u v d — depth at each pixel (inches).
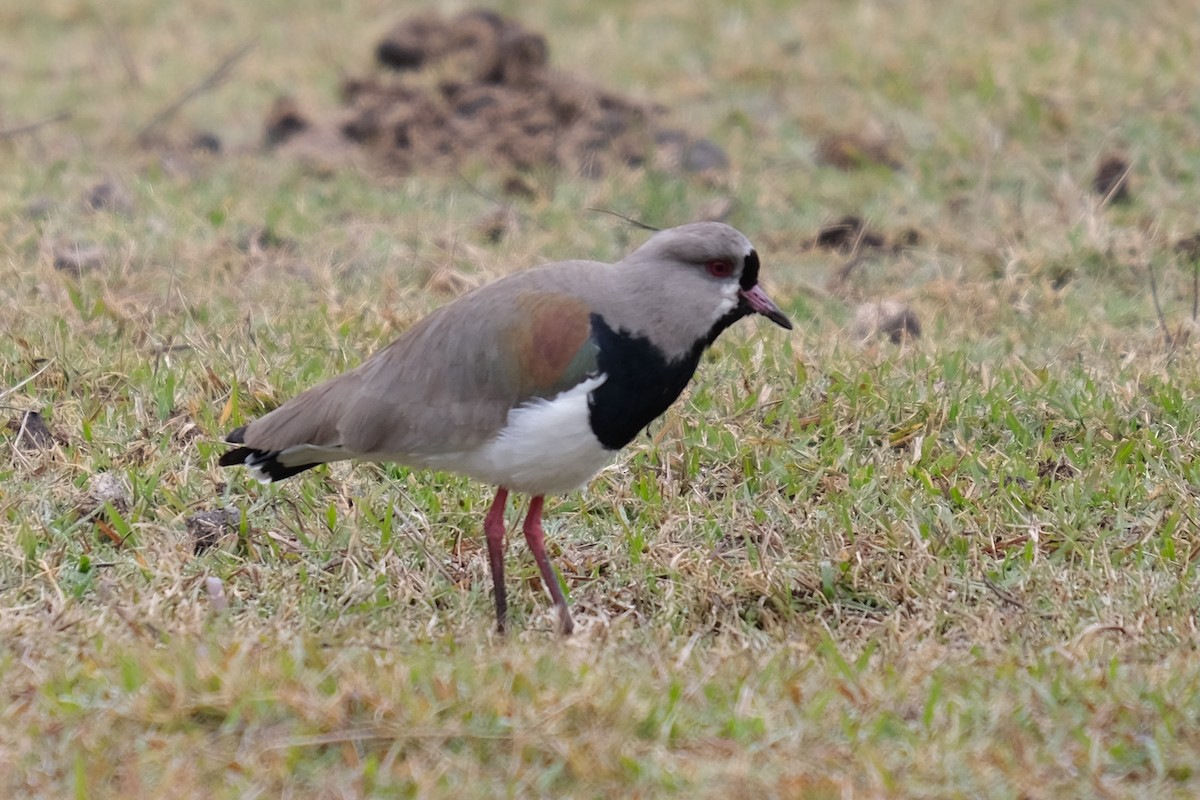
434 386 383.9
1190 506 446.3
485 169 750.5
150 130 805.9
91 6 1029.8
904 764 323.0
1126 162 700.7
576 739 323.3
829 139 757.3
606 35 945.5
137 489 450.0
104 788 309.9
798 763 322.0
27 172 732.0
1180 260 635.5
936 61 854.5
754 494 463.5
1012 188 713.6
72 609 390.0
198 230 669.3
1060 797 315.0
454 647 374.3
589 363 378.3
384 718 328.5
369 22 996.6
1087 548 431.5
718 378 524.4
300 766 318.0
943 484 462.3
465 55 854.5
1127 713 340.2
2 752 319.6
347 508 449.1
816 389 515.5
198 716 333.1
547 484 391.5
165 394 500.7
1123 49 835.4
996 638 389.4
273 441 397.7
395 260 641.6
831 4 989.2
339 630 383.9
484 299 387.2
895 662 371.6
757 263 394.6
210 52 946.1
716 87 856.9
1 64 919.7
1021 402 508.7
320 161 765.3
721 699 347.6
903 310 582.9
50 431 481.1
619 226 683.4
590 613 411.5
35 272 602.9
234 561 422.6
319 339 549.0
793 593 418.6
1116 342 566.9
